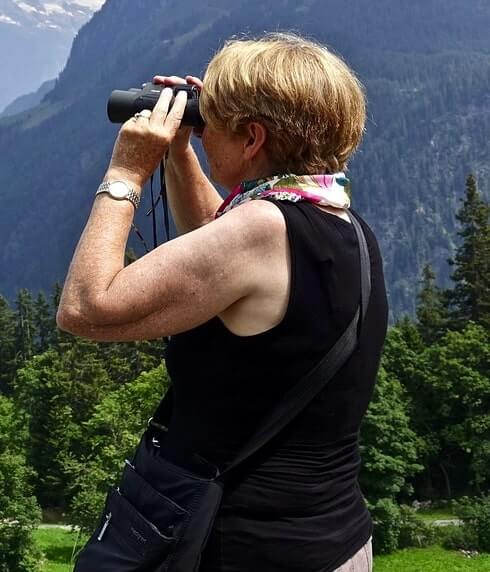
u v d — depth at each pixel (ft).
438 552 207.92
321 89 10.87
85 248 10.42
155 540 10.41
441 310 346.74
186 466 10.78
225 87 11.07
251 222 10.34
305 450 10.64
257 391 10.48
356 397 11.02
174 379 11.08
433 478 273.13
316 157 11.04
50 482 275.18
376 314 11.30
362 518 11.44
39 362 286.87
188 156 14.57
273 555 10.37
